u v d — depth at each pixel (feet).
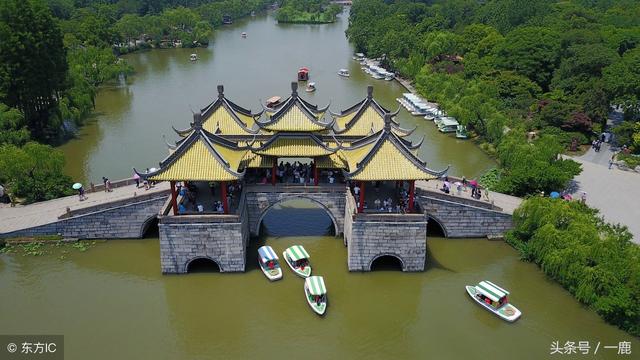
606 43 398.01
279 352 162.91
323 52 639.35
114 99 428.97
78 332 168.45
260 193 206.80
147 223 216.33
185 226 184.85
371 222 186.80
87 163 297.53
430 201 214.90
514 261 206.69
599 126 314.14
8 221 214.28
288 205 247.50
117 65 473.26
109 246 212.23
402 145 184.44
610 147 309.01
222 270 193.57
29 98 306.14
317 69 546.67
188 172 176.45
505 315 174.50
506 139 284.82
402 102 419.33
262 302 183.01
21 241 209.05
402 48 515.91
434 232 226.79
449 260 206.90
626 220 220.84
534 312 178.70
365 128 222.28
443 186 228.84
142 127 360.07
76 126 359.05
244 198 202.08
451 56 496.23
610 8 582.76
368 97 225.56
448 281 194.80
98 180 274.36
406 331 171.83
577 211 199.21
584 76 346.74
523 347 164.14
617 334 167.84
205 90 456.45
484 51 459.32
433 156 316.81
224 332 171.01
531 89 366.63
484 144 329.72
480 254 211.41
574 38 396.37
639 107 316.40
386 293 188.65
